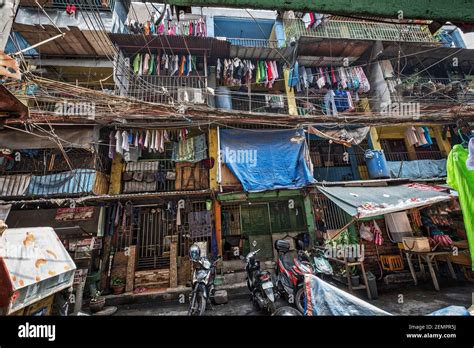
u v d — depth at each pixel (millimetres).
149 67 9250
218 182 8617
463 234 9680
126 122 7969
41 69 8875
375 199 6633
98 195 8125
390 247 9609
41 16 7930
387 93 10133
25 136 8156
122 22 9453
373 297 6770
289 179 9102
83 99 5531
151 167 9383
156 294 7805
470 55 10953
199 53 9773
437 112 7723
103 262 8312
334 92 10250
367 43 10062
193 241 8914
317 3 1618
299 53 10352
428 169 10344
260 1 1589
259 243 9336
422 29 11648
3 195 7762
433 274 7434
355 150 11070
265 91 11422
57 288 3746
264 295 5723
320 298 2518
